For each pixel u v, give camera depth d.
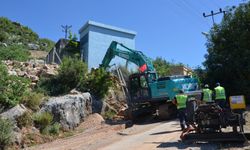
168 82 20.20
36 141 15.17
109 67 24.67
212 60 27.75
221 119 10.68
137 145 11.90
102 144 12.99
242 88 25.16
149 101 20.83
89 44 28.94
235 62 25.25
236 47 25.66
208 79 27.75
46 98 18.59
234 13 26.33
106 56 24.08
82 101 19.47
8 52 31.78
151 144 11.78
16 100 16.67
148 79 21.08
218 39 26.92
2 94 16.20
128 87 22.89
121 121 19.88
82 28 30.50
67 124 17.64
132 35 31.83
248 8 25.50
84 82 22.23
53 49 30.81
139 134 14.69
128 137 14.12
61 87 21.00
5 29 58.34
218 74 27.08
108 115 21.45
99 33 29.72
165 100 20.47
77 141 14.70
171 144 11.39
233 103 10.69
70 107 18.30
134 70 29.70
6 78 17.41
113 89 23.98
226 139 10.45
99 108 21.25
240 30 25.39
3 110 15.77
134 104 21.30
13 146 14.15
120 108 22.75
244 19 25.30
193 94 18.31
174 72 37.88
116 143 12.87
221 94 12.27
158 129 15.76
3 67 18.70
